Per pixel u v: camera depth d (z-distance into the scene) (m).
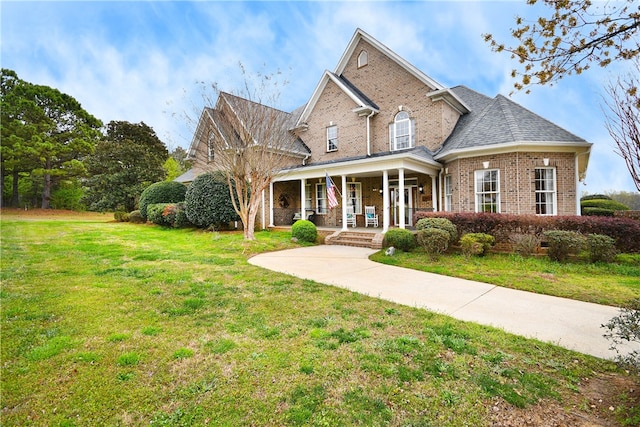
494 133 12.20
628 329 2.97
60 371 3.24
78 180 35.59
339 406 2.71
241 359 3.49
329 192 13.78
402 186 12.37
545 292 6.16
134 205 26.88
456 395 2.87
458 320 4.68
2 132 30.33
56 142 33.22
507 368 3.32
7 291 5.84
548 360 3.51
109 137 36.22
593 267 7.97
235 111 12.65
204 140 14.52
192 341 3.93
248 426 2.48
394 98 16.67
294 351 3.67
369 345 3.82
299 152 18.67
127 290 6.00
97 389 2.95
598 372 3.29
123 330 4.23
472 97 17.80
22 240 12.37
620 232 8.84
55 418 2.58
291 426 2.48
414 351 3.67
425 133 15.55
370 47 17.70
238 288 6.28
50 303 5.23
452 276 7.54
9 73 33.28
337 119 18.45
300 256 10.29
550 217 9.60
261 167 12.75
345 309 5.12
